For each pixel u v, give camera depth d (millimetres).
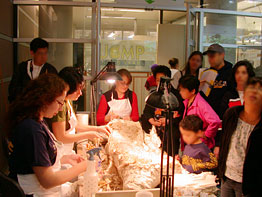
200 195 1528
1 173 1390
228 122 1731
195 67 3510
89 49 4301
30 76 3275
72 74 2092
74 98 2160
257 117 1609
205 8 4473
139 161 1719
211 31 4535
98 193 1465
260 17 4613
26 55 4281
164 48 5734
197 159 2037
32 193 1494
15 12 4223
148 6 4273
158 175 1629
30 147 1434
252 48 4652
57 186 1583
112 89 3365
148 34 6500
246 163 1562
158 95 1212
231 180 1708
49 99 1499
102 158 2195
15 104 1512
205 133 2535
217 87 3131
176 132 2939
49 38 4262
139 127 2344
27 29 4234
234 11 4527
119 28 6320
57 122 2023
